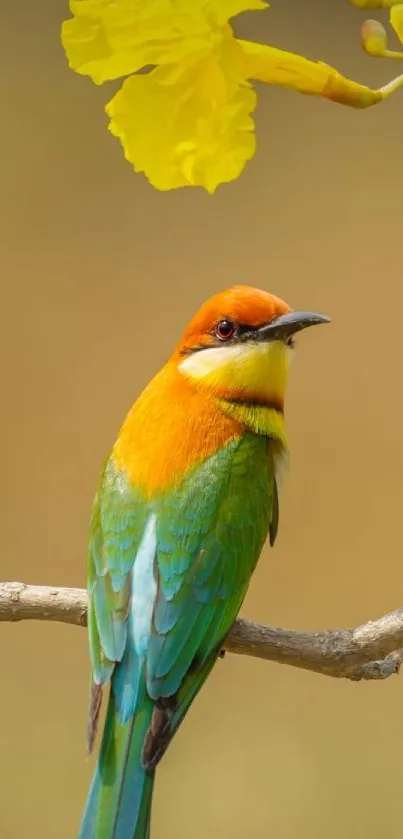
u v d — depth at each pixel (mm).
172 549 3506
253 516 3521
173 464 3518
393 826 3801
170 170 3406
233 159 3408
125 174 5023
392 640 3486
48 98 5250
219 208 4969
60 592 3512
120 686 3486
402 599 3898
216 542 3510
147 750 3475
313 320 3529
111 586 3500
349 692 3855
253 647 3504
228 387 3531
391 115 5293
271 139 5270
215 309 3535
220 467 3521
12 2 5531
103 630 3492
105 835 3463
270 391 3537
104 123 5164
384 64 5406
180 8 3400
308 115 5336
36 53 5395
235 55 3408
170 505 3512
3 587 3514
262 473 3529
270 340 3529
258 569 3906
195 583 3504
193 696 3494
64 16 5504
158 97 3404
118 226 4848
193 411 3527
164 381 3537
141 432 3525
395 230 4891
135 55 3400
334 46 5473
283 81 3416
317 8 5582
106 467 3529
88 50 3402
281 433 3545
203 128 3406
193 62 3404
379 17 5473
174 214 4934
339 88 3418
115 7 3398
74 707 3855
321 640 3494
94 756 3828
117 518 3512
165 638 3492
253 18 5523
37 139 5098
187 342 3539
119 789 3471
